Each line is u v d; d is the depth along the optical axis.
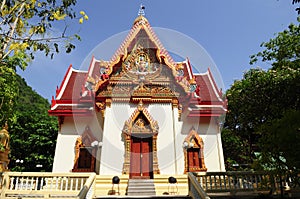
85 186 8.83
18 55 7.94
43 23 8.28
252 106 15.18
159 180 12.64
